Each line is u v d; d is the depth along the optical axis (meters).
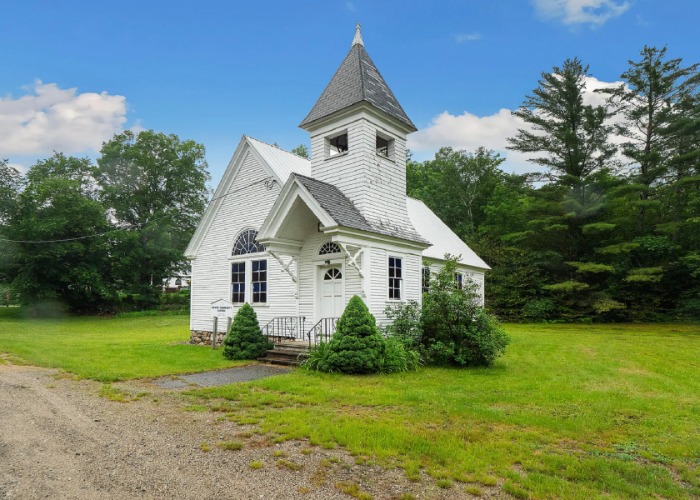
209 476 4.10
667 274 27.95
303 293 13.30
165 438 5.15
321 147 13.61
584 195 29.98
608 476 4.19
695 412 6.71
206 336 16.17
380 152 14.30
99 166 37.41
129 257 34.59
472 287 11.76
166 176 39.44
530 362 11.64
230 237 16.02
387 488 3.91
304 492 3.80
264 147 15.72
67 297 32.91
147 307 37.28
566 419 6.16
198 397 7.21
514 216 34.59
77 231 31.66
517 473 4.25
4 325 24.16
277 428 5.55
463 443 5.04
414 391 7.68
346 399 7.09
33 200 30.28
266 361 11.24
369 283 11.63
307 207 12.23
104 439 5.08
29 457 4.50
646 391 8.24
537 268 30.02
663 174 30.11
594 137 30.97
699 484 4.12
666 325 25.55
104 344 15.17
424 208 24.31
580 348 14.66
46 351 12.58
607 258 29.33
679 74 28.86
